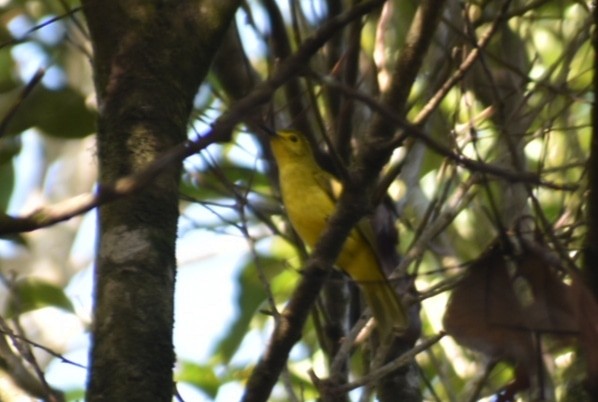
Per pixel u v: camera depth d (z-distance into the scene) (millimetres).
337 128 9562
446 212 9500
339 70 9844
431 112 7559
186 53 8008
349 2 10523
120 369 6660
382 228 10781
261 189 13227
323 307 10008
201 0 8273
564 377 8273
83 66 12633
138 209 7211
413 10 11445
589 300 6391
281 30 10328
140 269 7016
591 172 6770
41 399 7562
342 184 7367
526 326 6434
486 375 8539
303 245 11492
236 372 13500
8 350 7633
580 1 10266
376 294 9398
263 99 5379
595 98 6801
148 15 8055
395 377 9273
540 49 13156
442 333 7797
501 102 8469
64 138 10367
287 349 7453
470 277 6598
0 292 12898
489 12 11570
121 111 7629
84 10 8219
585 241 6855
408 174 10867
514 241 6848
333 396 7742
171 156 4863
